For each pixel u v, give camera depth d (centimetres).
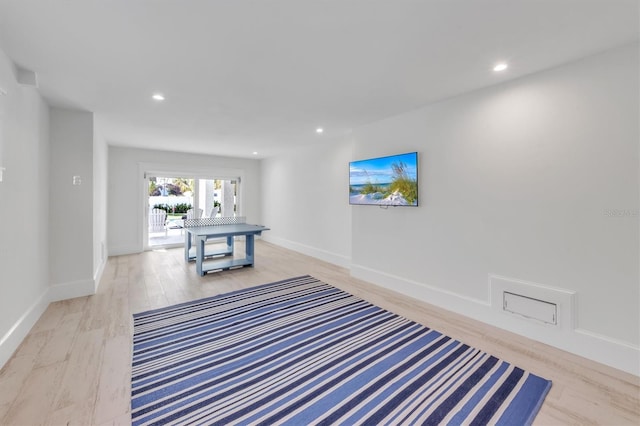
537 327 236
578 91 212
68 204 324
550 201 228
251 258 495
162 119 372
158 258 545
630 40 186
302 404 164
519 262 247
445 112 301
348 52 204
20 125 229
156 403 164
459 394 172
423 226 327
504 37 185
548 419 153
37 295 272
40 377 185
